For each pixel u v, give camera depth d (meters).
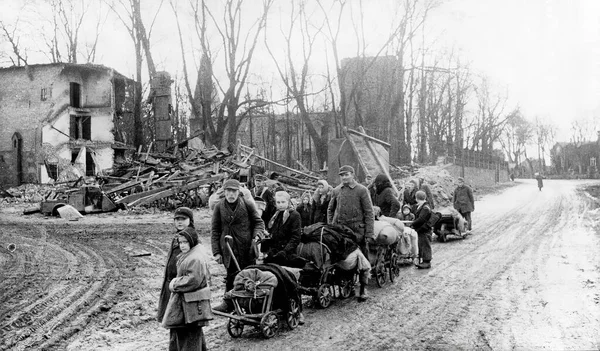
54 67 46.47
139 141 42.16
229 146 30.69
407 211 13.48
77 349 6.61
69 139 45.97
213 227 7.70
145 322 7.88
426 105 69.62
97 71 47.62
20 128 46.66
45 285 10.05
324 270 8.48
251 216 7.73
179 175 26.73
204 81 39.16
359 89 46.97
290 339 6.92
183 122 63.66
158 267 11.99
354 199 9.55
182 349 5.58
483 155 62.59
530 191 48.16
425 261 12.31
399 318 7.89
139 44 41.81
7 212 25.20
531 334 6.87
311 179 30.25
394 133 49.84
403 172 38.03
